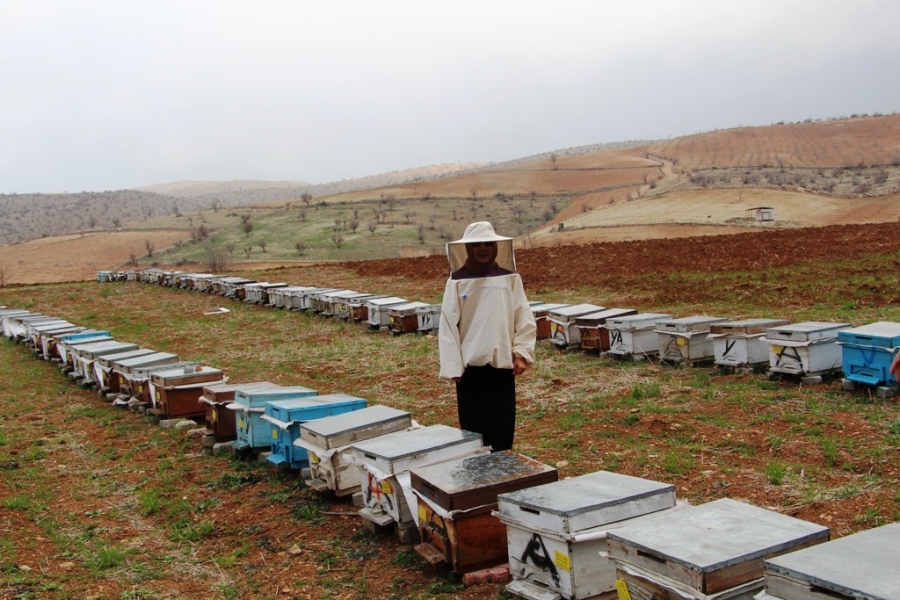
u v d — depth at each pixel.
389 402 11.85
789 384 10.75
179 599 5.96
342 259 83.31
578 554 4.59
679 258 26.69
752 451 8.08
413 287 26.91
